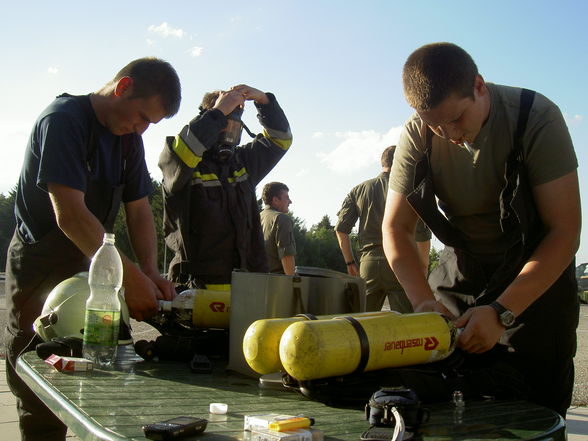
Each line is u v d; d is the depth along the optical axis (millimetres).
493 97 1986
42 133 2273
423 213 2150
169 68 2369
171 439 992
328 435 1087
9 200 61562
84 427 1095
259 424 1057
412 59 1873
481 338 1693
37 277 2416
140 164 2709
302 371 1365
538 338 2082
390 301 5824
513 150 1963
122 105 2328
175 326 2305
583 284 15891
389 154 5789
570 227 1912
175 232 3150
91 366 1702
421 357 1566
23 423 2412
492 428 1175
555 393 2129
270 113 3479
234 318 1840
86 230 2176
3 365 6094
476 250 2287
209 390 1543
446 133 1954
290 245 5688
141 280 2186
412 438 1078
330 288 2018
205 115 3027
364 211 5930
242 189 3254
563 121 1980
